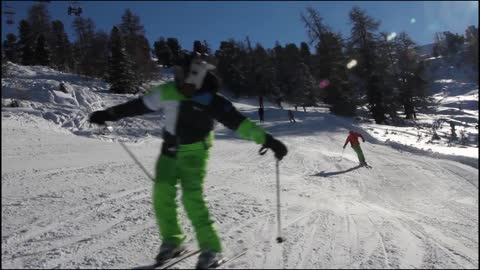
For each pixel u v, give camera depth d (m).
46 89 35.81
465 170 14.59
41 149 14.52
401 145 25.30
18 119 22.78
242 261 3.83
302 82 69.44
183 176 3.49
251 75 77.12
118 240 4.51
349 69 54.84
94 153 14.11
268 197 7.25
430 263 4.00
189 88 3.31
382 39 54.91
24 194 6.94
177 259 3.81
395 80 55.81
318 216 5.83
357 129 33.31
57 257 3.99
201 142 3.45
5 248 4.25
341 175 12.84
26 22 73.12
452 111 67.31
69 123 28.78
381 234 4.99
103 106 37.78
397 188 11.02
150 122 31.48
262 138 3.42
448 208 8.05
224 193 7.34
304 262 3.89
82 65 65.44
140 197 6.82
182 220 5.29
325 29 59.03
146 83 61.22
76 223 5.19
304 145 23.36
